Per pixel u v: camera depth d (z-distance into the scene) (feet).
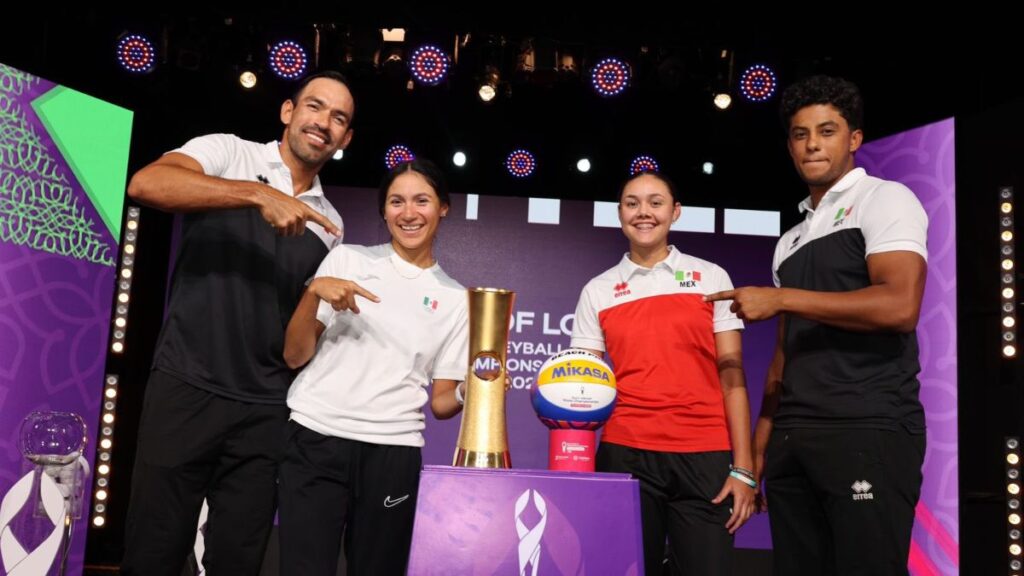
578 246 18.12
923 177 14.75
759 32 16.08
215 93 17.22
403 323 8.11
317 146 8.36
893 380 7.45
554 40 16.37
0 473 12.86
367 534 7.89
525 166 18.26
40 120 13.56
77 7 15.81
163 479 7.70
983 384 14.05
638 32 16.24
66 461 9.51
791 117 8.23
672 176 18.28
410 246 8.31
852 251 7.78
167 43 16.15
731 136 17.75
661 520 8.77
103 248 14.30
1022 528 13.51
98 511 15.80
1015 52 15.34
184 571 11.00
